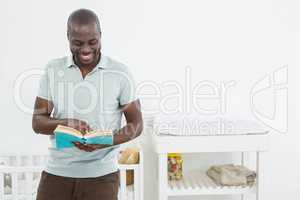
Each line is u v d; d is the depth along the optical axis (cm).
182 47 258
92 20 154
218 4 257
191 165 267
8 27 250
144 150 261
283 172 268
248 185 235
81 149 155
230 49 259
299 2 259
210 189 232
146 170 263
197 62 259
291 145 267
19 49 252
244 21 259
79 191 163
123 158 231
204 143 224
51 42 253
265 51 261
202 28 258
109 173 166
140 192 229
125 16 255
